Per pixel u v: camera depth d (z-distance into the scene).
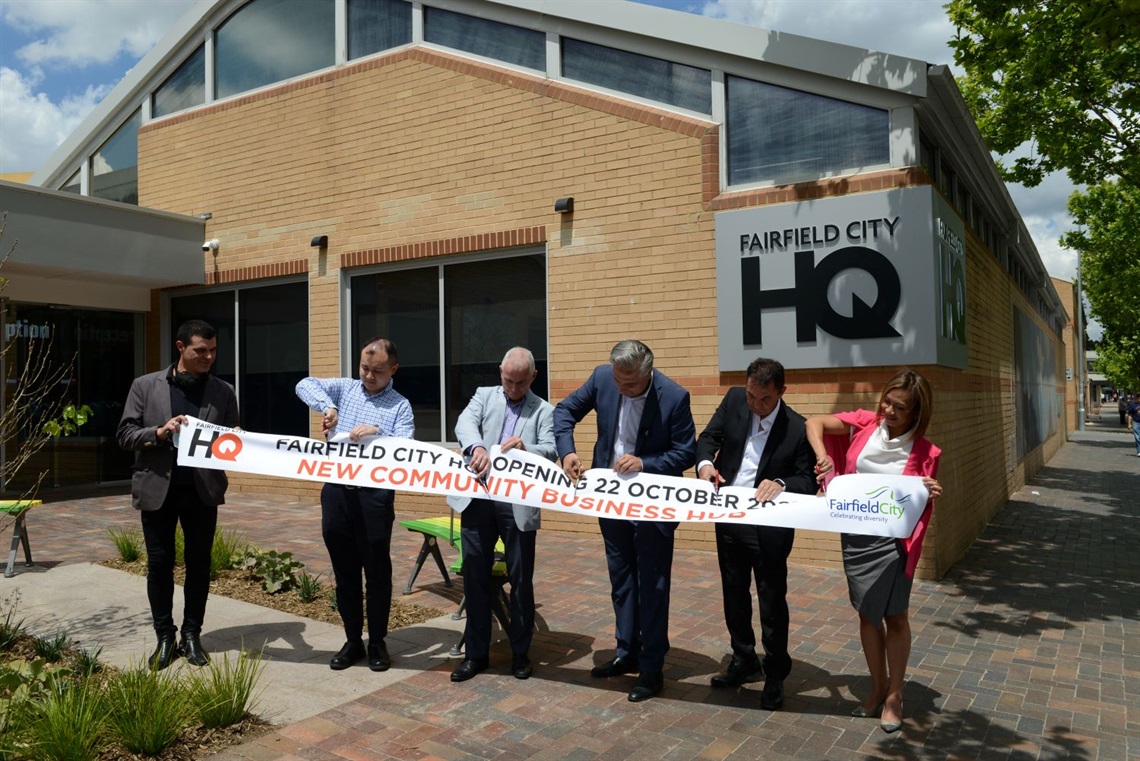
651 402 4.49
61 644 4.68
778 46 7.45
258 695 4.19
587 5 8.45
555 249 8.62
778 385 4.19
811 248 7.23
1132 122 11.00
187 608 4.68
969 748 3.79
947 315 7.34
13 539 6.46
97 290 11.65
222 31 11.55
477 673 4.62
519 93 8.87
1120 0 5.89
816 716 4.12
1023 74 10.80
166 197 11.95
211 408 4.72
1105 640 5.36
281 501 10.51
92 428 12.00
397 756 3.61
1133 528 9.66
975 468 9.09
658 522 4.36
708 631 5.42
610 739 3.83
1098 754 3.73
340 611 4.73
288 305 10.84
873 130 7.19
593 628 5.46
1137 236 20.41
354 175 10.09
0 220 9.28
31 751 3.35
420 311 9.75
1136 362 42.59
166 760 3.51
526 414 4.73
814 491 4.27
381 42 10.05
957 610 6.05
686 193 7.91
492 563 4.64
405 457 4.63
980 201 9.96
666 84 8.19
